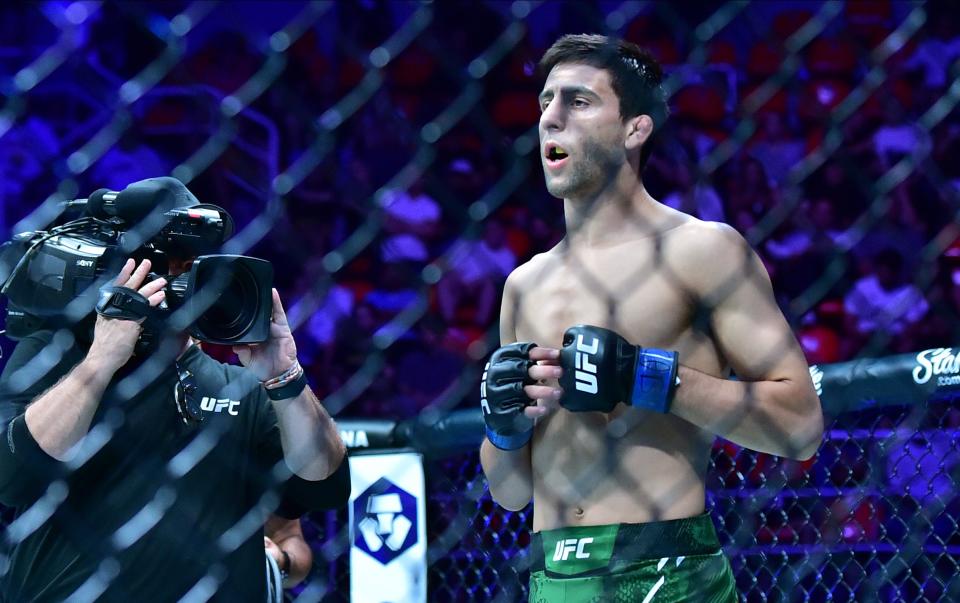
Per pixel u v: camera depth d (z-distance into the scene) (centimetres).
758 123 999
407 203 949
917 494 512
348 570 504
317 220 932
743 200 978
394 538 452
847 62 1019
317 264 888
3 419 375
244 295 366
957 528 475
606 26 392
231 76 908
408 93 962
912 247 959
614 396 338
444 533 485
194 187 880
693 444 368
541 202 962
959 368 407
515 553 477
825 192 986
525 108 964
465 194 961
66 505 376
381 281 920
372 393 815
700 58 411
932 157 1008
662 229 375
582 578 358
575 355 338
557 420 371
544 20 952
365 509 452
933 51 1030
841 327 902
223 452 397
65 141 777
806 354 869
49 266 364
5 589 381
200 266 353
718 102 995
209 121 868
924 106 1023
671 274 365
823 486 478
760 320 358
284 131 938
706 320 368
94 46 794
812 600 527
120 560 377
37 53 780
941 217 977
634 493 359
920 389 414
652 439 361
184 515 387
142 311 356
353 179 949
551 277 389
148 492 383
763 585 529
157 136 855
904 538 464
